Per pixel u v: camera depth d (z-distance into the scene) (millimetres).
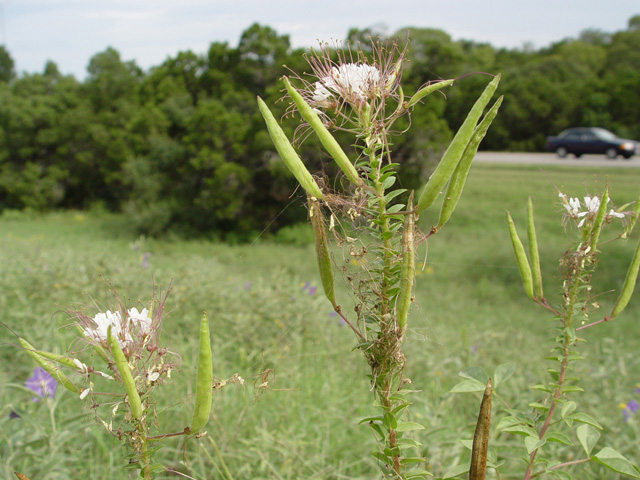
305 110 1117
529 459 1541
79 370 1132
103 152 23516
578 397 3195
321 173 1316
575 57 33625
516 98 28031
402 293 1174
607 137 22281
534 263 1562
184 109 19906
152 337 1174
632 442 2668
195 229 17344
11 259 6258
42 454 2242
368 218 1258
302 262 12039
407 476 1294
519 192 15805
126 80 25625
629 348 5059
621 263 8641
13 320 4383
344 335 4586
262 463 2428
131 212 17953
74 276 5277
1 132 23062
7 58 36188
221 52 19250
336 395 3393
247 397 3203
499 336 4922
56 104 24234
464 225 13680
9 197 23266
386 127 1223
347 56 1273
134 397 1037
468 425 2756
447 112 13141
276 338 4445
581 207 1533
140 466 1110
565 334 1502
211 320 4883
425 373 3809
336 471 2559
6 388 2945
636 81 28094
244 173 15820
